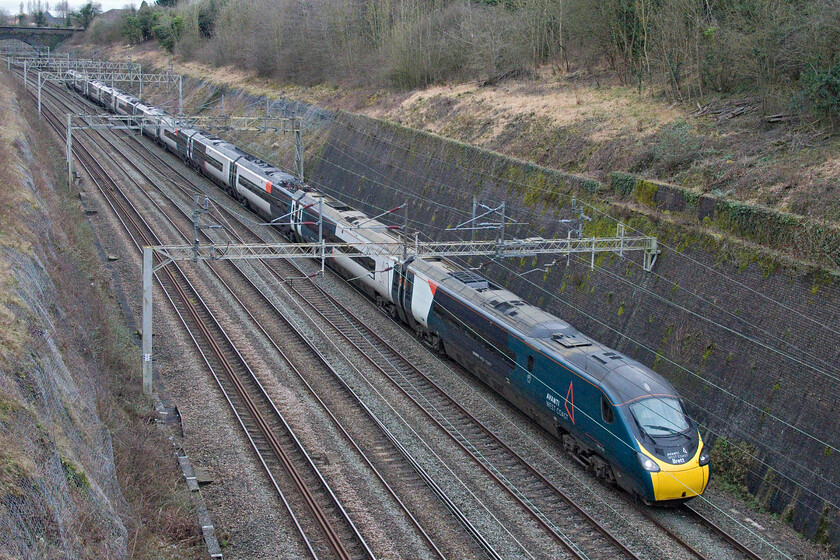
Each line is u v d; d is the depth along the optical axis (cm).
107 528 1303
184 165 5459
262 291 3272
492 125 3816
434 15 5306
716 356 2117
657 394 1856
